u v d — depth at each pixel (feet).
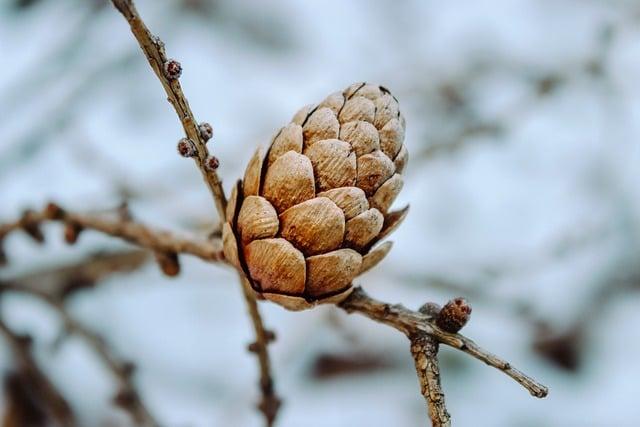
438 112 1.65
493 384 1.60
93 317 1.49
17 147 1.51
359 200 0.93
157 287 1.55
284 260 0.93
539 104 1.54
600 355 1.61
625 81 1.52
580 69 1.48
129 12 0.90
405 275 1.49
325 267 0.93
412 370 1.59
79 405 1.41
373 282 1.48
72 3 1.61
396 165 0.94
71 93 1.54
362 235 0.94
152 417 1.17
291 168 0.93
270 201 0.94
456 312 0.93
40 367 1.26
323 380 1.57
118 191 1.38
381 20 1.81
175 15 1.74
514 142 1.69
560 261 1.57
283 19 1.80
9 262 1.18
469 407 1.58
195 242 1.02
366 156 0.93
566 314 1.59
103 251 1.26
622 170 1.63
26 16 1.60
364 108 0.94
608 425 1.54
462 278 1.51
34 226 1.12
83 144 1.50
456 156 1.58
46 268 1.25
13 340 1.22
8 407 1.33
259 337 1.02
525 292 1.54
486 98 1.66
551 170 1.68
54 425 1.36
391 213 0.95
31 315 1.44
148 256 1.26
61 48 1.57
